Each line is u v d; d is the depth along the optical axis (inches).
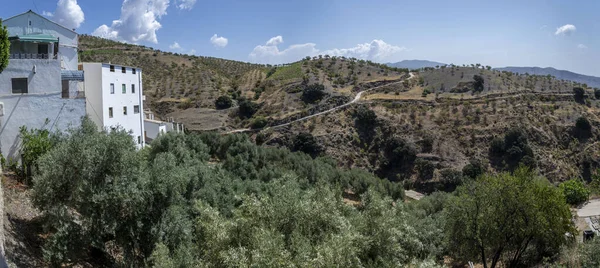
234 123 2896.2
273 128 2714.1
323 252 393.7
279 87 3403.1
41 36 1049.5
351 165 2367.1
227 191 892.0
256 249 398.0
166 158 687.1
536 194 679.1
